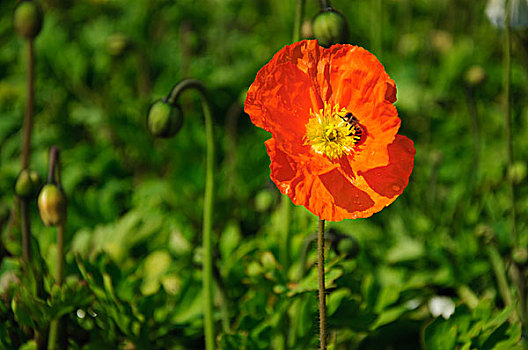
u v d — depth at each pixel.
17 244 0.74
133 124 1.04
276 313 0.74
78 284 0.71
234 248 0.81
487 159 1.00
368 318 0.75
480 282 0.83
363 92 0.62
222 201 0.96
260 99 0.61
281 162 0.61
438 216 0.94
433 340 0.72
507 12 0.76
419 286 0.79
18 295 0.71
